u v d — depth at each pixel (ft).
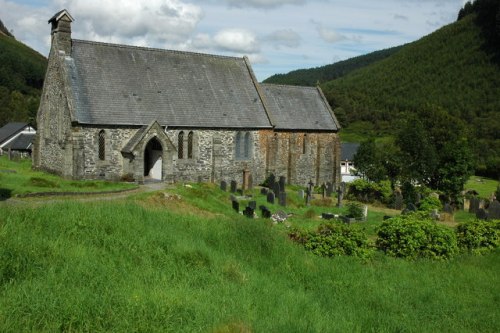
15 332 26.35
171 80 154.51
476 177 281.13
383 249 68.23
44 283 32.86
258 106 171.32
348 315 39.93
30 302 29.45
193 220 66.23
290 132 182.70
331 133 197.88
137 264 42.88
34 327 27.17
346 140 391.86
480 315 42.80
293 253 57.88
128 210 61.16
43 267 35.94
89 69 139.03
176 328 30.25
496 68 477.77
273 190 144.15
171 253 47.37
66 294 31.60
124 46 151.12
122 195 105.81
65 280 34.30
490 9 540.52
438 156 160.76
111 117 134.21
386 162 164.86
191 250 48.83
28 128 309.22
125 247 45.96
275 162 174.70
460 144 160.97
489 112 408.87
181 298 34.63
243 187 154.61
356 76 623.77
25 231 42.75
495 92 441.27
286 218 103.50
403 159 159.53
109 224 50.93
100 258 41.24
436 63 546.26
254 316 34.55
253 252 56.65
